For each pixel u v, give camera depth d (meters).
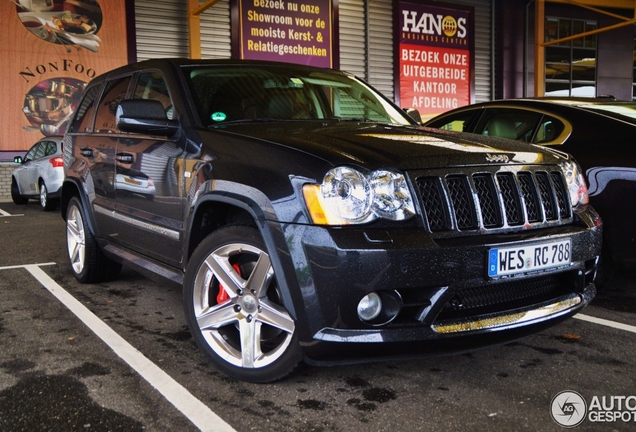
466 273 2.27
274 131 2.79
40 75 12.52
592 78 19.12
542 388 2.52
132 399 2.42
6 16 12.14
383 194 2.25
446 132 2.99
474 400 2.40
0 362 2.82
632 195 3.61
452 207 2.34
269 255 2.34
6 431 2.15
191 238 2.85
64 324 3.42
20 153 12.51
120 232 3.66
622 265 3.72
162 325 3.40
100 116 4.14
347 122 3.26
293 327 2.36
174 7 13.59
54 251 5.81
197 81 3.29
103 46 12.97
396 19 16.33
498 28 17.97
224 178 2.58
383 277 2.17
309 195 2.26
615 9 19.23
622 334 3.23
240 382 2.58
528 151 2.76
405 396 2.44
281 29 14.75
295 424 2.21
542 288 2.67
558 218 2.68
